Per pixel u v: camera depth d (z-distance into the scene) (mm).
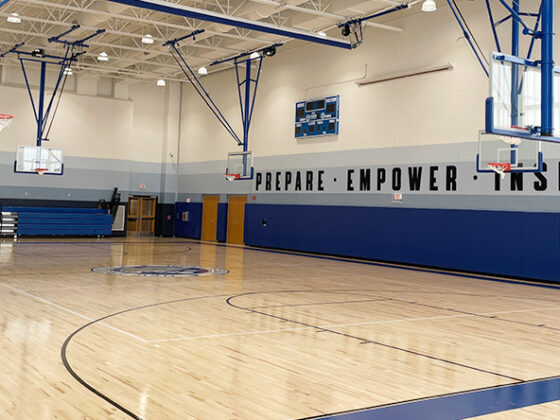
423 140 16500
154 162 26891
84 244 21359
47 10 18031
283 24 17266
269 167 21891
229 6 16500
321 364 5953
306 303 9836
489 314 9242
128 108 25938
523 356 6551
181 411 4449
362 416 4430
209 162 25062
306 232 20125
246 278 12984
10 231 22922
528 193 14078
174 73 24375
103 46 21641
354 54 18594
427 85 16453
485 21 14992
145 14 17891
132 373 5418
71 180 24703
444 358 6340
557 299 11133
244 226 23031
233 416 4383
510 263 14352
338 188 19031
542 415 4562
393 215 17219
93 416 4262
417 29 16734
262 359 6086
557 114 8555
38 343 6445
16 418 4176
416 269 15852
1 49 22094
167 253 18734
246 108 21328
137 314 8359
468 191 15367
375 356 6336
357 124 18453
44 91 24125
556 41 13797
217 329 7512
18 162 23016
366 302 10133
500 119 8242
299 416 4410
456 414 4531
